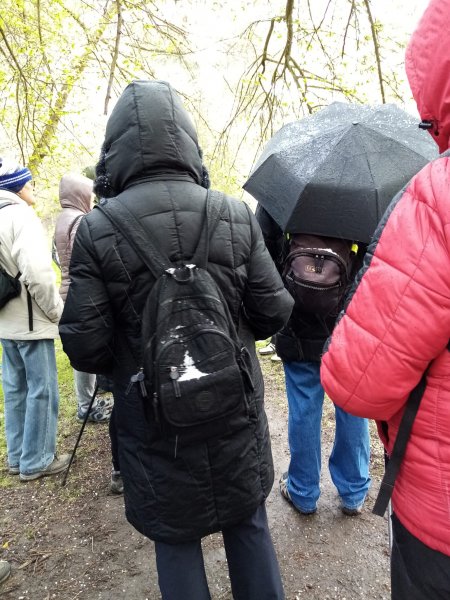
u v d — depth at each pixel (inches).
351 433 81.5
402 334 36.8
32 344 95.6
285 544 81.7
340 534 83.3
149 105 51.0
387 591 72.1
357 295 40.1
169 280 48.8
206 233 51.4
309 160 70.4
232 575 60.4
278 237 77.1
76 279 50.3
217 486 53.9
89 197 120.0
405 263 36.5
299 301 68.2
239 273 53.9
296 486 86.4
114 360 54.9
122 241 49.2
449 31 33.2
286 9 187.9
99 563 80.1
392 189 67.1
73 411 128.7
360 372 39.6
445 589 40.4
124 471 55.5
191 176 54.9
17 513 92.2
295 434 82.6
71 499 95.4
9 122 205.9
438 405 38.1
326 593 72.2
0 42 171.8
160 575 55.5
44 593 74.7
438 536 39.6
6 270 90.2
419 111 38.3
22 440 103.5
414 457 40.1
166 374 47.9
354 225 65.7
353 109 81.0
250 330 60.5
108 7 170.1
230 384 49.9
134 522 55.9
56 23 177.0
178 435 49.6
